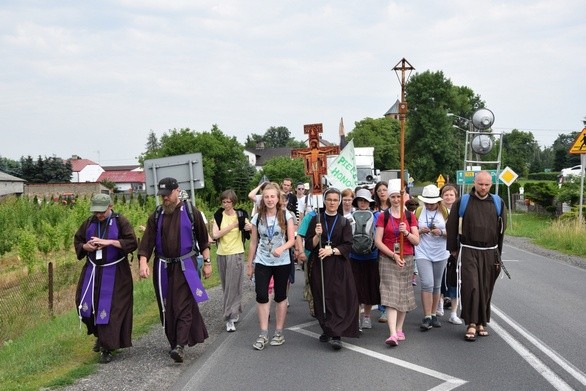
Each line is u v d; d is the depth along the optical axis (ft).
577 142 67.97
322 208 23.94
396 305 23.99
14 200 108.17
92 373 20.38
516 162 347.97
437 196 26.68
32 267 58.34
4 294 42.80
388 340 23.73
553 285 40.01
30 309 37.70
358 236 25.45
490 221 24.66
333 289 23.38
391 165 322.55
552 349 23.08
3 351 28.55
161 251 22.35
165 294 22.24
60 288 46.88
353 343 24.52
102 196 22.43
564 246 66.64
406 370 20.52
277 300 24.26
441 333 26.14
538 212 140.97
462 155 257.14
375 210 30.12
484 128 81.41
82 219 78.18
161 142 216.74
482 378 19.48
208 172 200.34
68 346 24.77
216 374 20.34
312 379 19.63
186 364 21.63
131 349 23.85
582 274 45.78
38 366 21.53
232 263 27.43
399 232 24.25
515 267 50.21
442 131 248.73
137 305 33.17
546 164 436.35
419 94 251.19
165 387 19.01
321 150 32.50
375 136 322.55
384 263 24.49
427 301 26.58
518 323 27.84
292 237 23.39
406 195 27.48
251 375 20.17
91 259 22.31
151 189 40.96
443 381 19.22
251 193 31.83
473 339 24.52
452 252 25.32
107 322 21.70
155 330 27.07
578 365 20.88
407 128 255.50
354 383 19.15
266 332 24.00
